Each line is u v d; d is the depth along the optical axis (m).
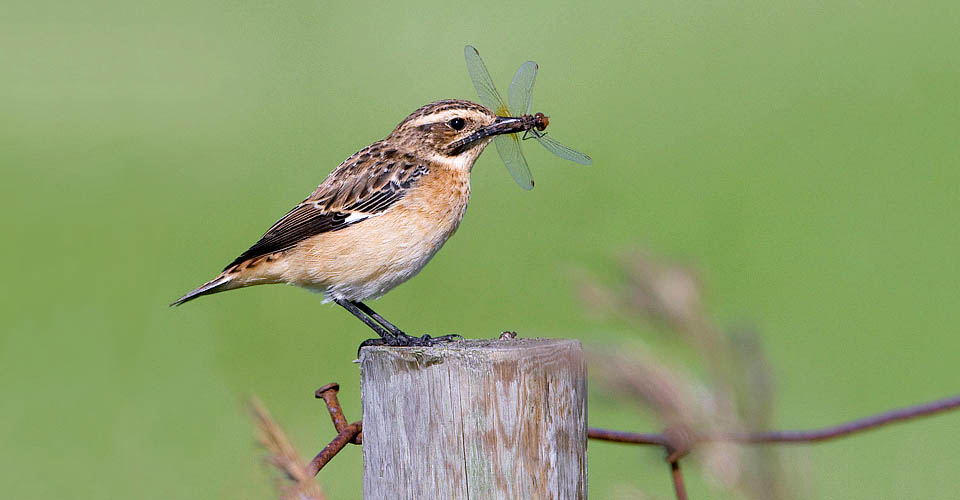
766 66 20.27
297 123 18.09
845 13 22.00
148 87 19.91
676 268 2.71
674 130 18.12
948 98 18.80
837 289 14.01
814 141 17.77
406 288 13.97
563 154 7.52
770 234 15.20
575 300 2.70
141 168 17.48
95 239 15.91
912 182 16.53
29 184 17.45
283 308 14.37
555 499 4.48
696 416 2.65
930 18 21.86
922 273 14.30
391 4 23.00
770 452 2.69
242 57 20.48
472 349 4.51
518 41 21.28
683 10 22.77
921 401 11.86
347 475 10.88
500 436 4.47
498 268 14.30
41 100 20.05
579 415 4.61
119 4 23.56
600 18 22.06
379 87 19.17
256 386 12.57
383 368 4.66
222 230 15.80
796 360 12.70
